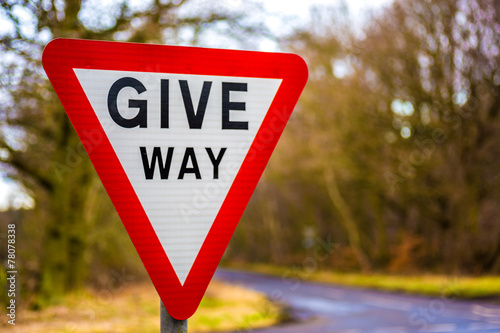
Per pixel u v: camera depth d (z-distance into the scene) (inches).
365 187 1122.7
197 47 62.4
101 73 60.2
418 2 855.1
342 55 922.7
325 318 621.3
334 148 1048.8
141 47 61.0
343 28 927.0
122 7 491.2
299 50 601.0
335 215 1472.7
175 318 60.8
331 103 996.6
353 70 957.8
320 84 994.7
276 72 64.6
